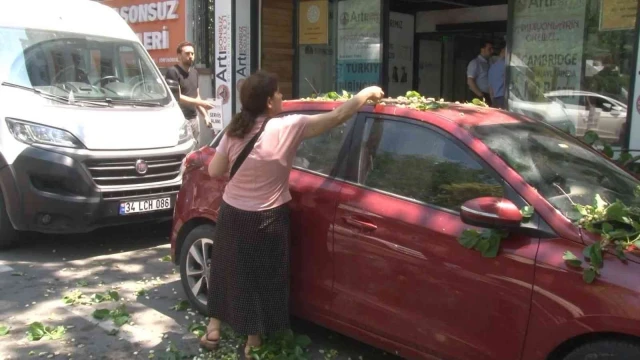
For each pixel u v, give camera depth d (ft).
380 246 11.60
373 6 33.37
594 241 9.61
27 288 17.43
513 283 9.98
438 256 10.82
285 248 12.41
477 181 11.03
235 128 12.07
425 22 40.04
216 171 12.64
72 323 15.08
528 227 10.12
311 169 13.26
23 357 13.29
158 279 18.40
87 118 20.36
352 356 13.55
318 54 36.01
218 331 13.43
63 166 19.13
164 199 21.11
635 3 24.40
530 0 27.50
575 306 9.37
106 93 22.39
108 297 16.57
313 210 12.68
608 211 9.75
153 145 21.07
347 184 12.55
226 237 12.34
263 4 35.27
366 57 33.99
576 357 9.47
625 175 12.67
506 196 10.62
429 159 11.74
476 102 14.57
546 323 9.64
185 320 15.31
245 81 12.21
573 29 26.37
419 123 12.07
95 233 23.41
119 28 24.89
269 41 35.86
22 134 19.47
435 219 11.07
